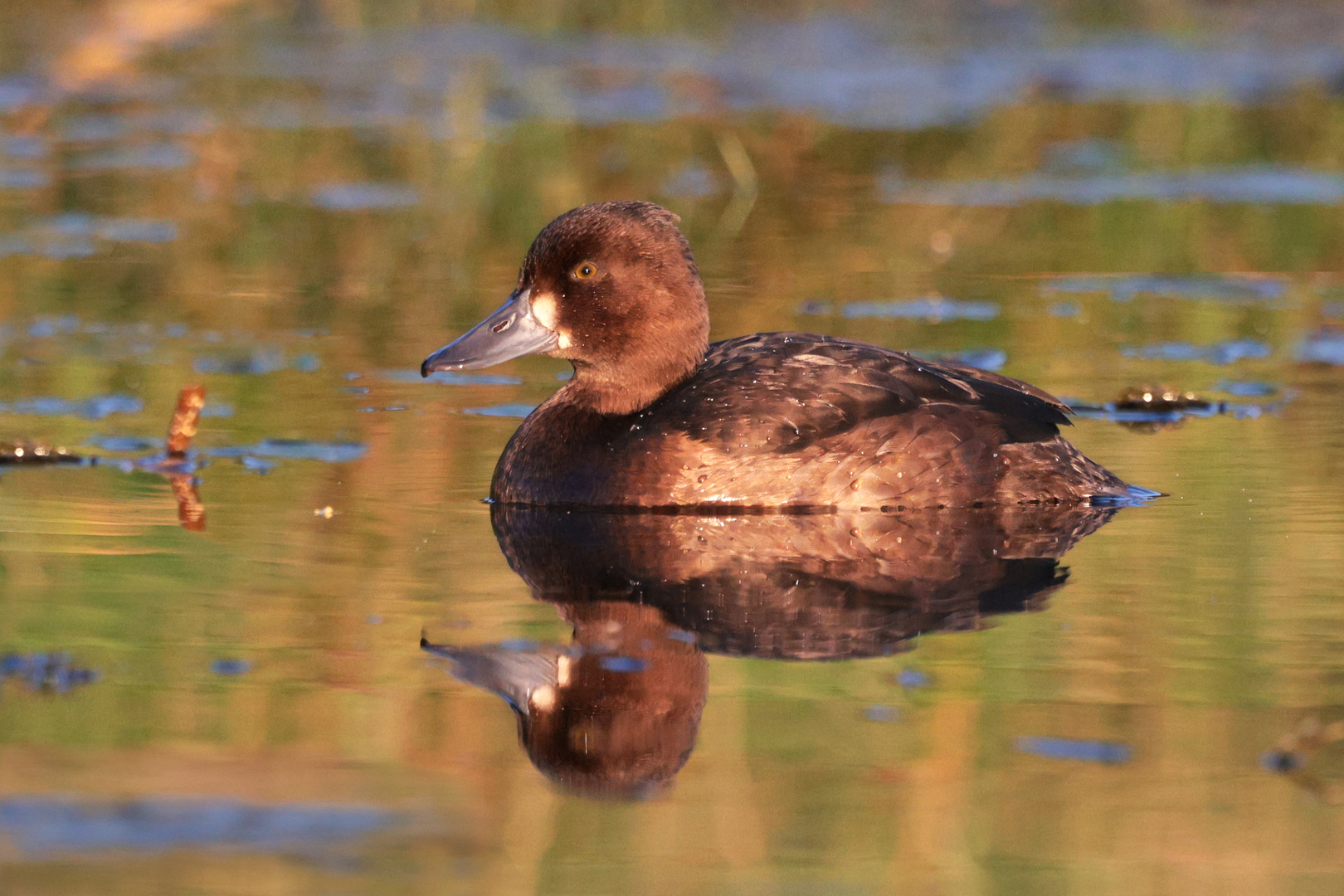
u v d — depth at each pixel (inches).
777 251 748.0
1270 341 606.5
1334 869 235.1
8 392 527.8
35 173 876.0
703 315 447.5
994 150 944.3
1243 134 973.8
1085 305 661.9
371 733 275.6
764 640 324.8
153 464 454.0
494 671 305.0
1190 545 383.9
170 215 807.1
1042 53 1167.6
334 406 519.8
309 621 330.6
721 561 377.1
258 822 239.9
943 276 708.7
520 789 257.6
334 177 882.1
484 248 752.3
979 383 438.6
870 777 263.6
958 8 1295.5
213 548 378.9
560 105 1010.1
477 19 1232.8
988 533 398.9
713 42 1200.8
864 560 377.4
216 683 296.5
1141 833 245.4
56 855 226.5
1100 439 482.9
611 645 319.6
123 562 366.6
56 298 661.9
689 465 420.5
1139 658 312.7
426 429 497.4
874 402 426.3
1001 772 265.4
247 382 546.9
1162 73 1099.9
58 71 1043.3
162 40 1122.0
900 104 1027.9
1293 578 357.1
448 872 228.5
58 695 289.0
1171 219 805.2
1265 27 1234.0
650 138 946.7
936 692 297.7
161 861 225.6
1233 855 238.8
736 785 260.8
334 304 660.1
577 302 438.6
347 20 1229.7
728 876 233.0
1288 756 267.7
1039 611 339.9
